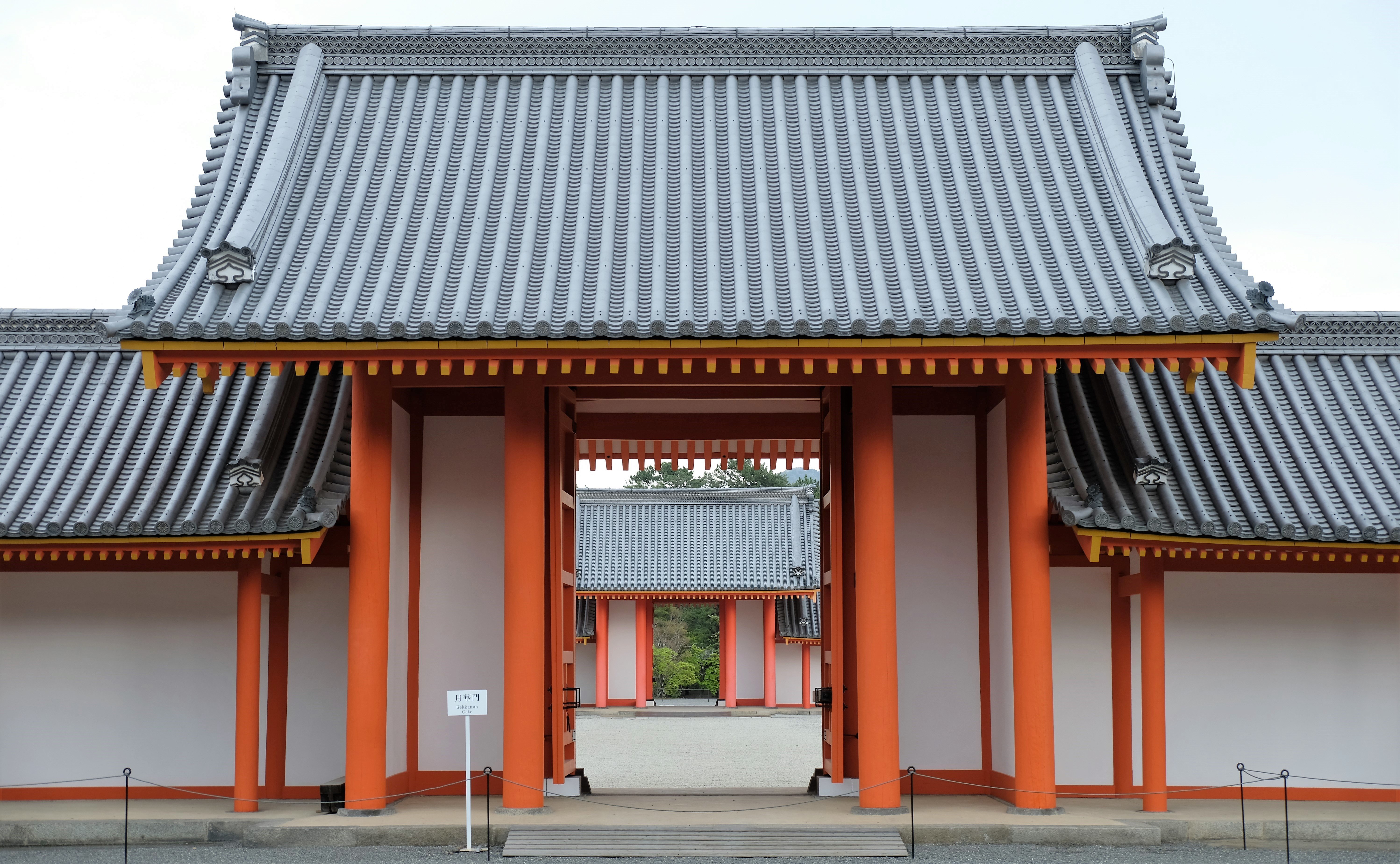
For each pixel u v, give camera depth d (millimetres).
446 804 13977
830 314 12203
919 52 16547
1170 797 14945
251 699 13891
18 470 14750
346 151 15164
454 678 15188
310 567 15164
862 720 13281
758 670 44125
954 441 15742
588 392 16391
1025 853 12227
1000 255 13430
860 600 13383
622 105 16031
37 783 14914
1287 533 13516
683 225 13758
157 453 14891
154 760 14977
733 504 43594
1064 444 14078
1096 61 16234
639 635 42750
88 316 17016
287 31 16562
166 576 15359
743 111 16094
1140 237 13484
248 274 12805
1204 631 15320
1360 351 16953
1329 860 12141
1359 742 15094
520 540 13320
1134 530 12891
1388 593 15398
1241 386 12219
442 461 15609
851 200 14445
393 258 13211
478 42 16578
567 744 15555
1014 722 13734
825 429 16016
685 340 11969
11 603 15312
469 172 14711
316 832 12453
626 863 11867
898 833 12406
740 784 18906
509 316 12336
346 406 14805
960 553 15531
